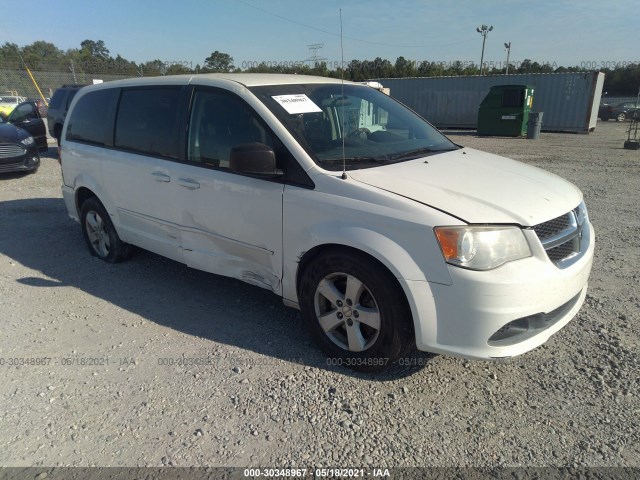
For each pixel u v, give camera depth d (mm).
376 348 2871
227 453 2404
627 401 2719
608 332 3434
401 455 2379
